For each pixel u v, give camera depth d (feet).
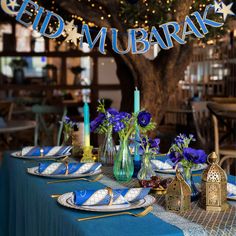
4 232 7.74
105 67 22.07
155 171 6.48
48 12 6.98
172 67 10.34
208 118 13.70
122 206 4.63
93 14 9.02
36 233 5.51
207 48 26.07
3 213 7.80
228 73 25.58
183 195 4.56
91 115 17.58
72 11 8.95
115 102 23.03
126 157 5.97
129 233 3.93
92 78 21.80
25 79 22.72
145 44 7.48
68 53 21.42
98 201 4.65
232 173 12.01
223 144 12.35
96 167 6.26
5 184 7.83
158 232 3.96
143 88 10.23
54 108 14.23
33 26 7.04
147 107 10.28
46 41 21.43
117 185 5.73
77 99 23.22
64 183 5.79
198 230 4.03
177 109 20.16
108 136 6.98
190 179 4.99
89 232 3.95
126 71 10.77
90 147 7.22
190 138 5.13
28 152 7.62
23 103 23.45
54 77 22.33
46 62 27.43
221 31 9.57
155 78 10.30
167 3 8.66
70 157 7.72
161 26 7.43
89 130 7.18
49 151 7.61
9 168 7.54
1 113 17.69
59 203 4.78
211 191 4.61
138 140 5.98
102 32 7.30
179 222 4.24
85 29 7.20
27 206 6.05
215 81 26.61
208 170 4.67
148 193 5.18
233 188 5.11
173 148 5.10
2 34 22.12
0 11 20.49
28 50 22.58
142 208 4.62
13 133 18.16
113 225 4.14
